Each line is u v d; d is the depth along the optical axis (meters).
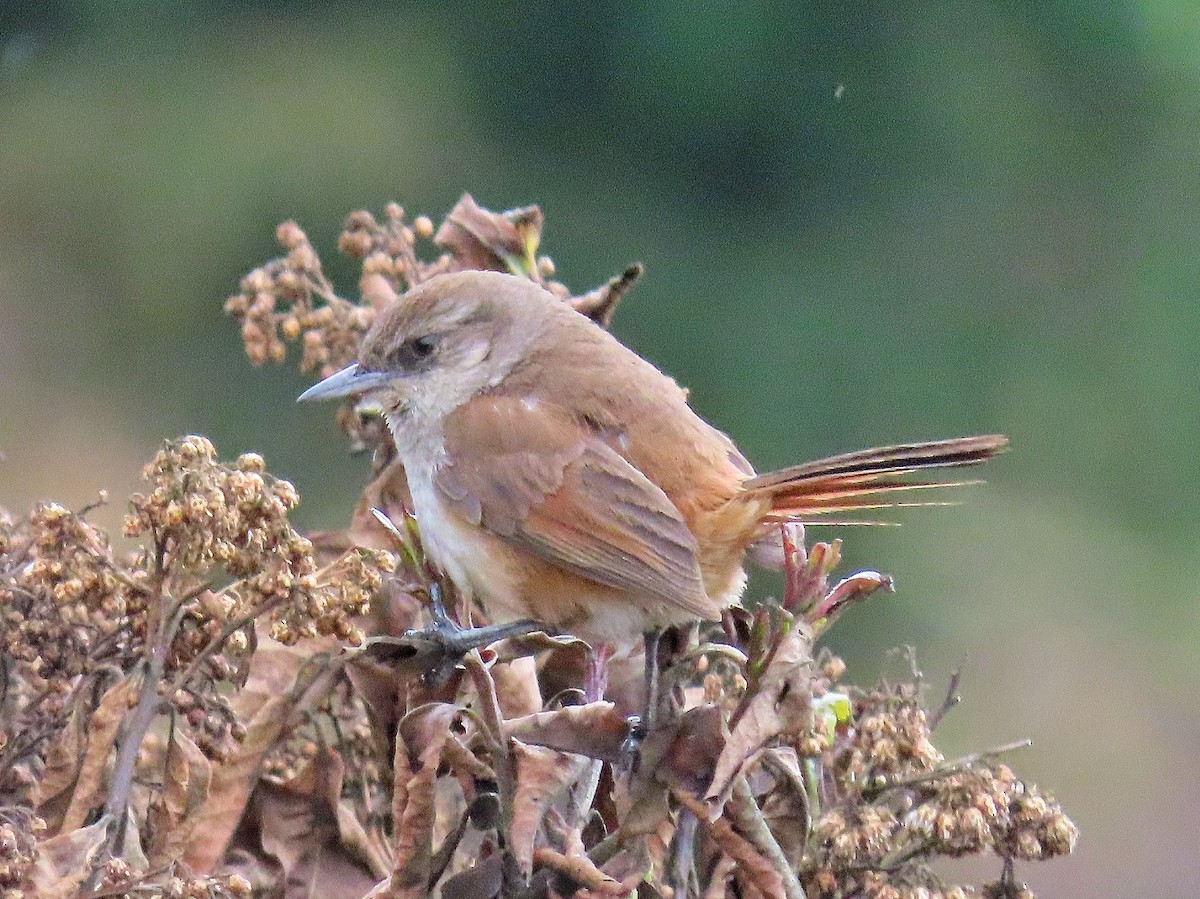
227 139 18.78
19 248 18.27
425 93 19.03
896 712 5.14
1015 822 4.98
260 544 4.60
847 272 18.47
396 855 4.38
